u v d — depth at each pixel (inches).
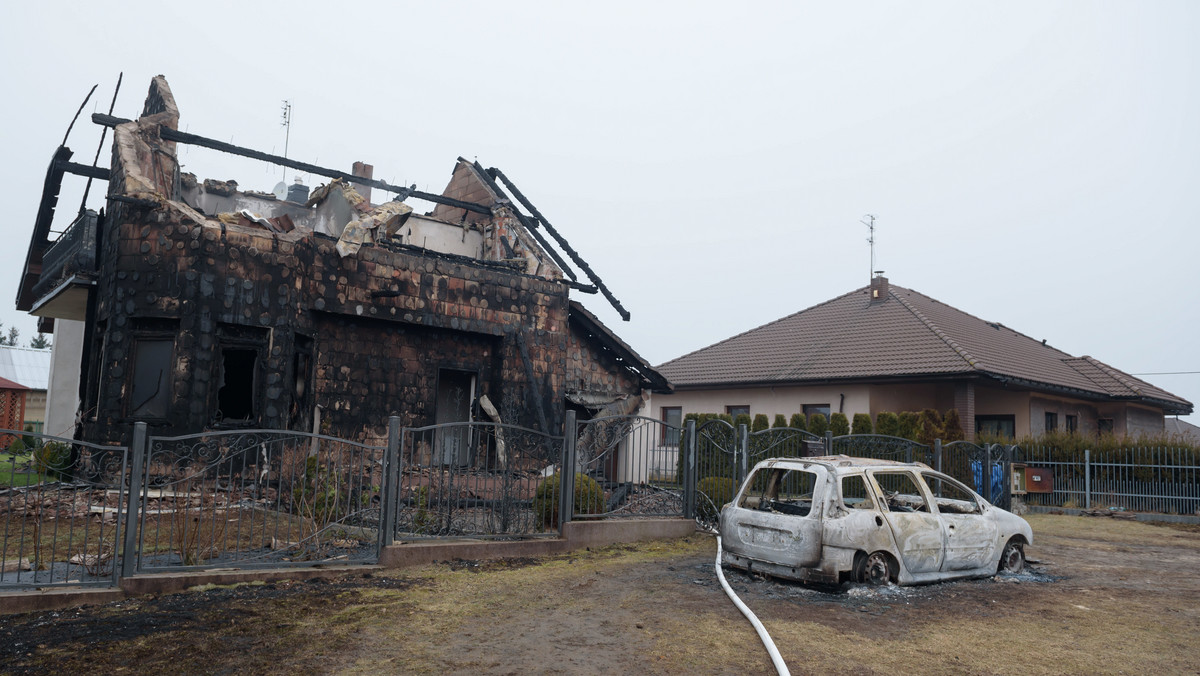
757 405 1096.2
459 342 719.7
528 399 741.9
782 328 1280.8
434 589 329.1
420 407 687.1
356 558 373.4
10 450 298.4
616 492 542.3
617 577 367.9
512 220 884.0
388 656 235.6
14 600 273.0
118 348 548.4
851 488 399.5
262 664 225.8
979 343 1093.8
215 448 539.8
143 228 554.6
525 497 463.8
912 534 363.6
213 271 555.2
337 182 814.5
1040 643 269.9
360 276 646.5
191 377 541.3
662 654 242.5
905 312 1148.5
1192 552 526.0
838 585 353.4
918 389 981.2
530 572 374.9
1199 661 254.4
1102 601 348.2
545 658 236.1
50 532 388.2
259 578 330.3
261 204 856.9
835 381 993.5
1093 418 1183.6
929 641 267.9
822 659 241.3
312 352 627.2
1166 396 1250.0
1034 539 582.2
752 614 288.7
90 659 225.9
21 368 1642.5
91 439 549.3
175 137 695.1
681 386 1153.4
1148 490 787.4
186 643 243.0
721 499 541.6
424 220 882.8
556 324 779.4
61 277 682.2
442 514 436.1
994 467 767.7
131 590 299.0
